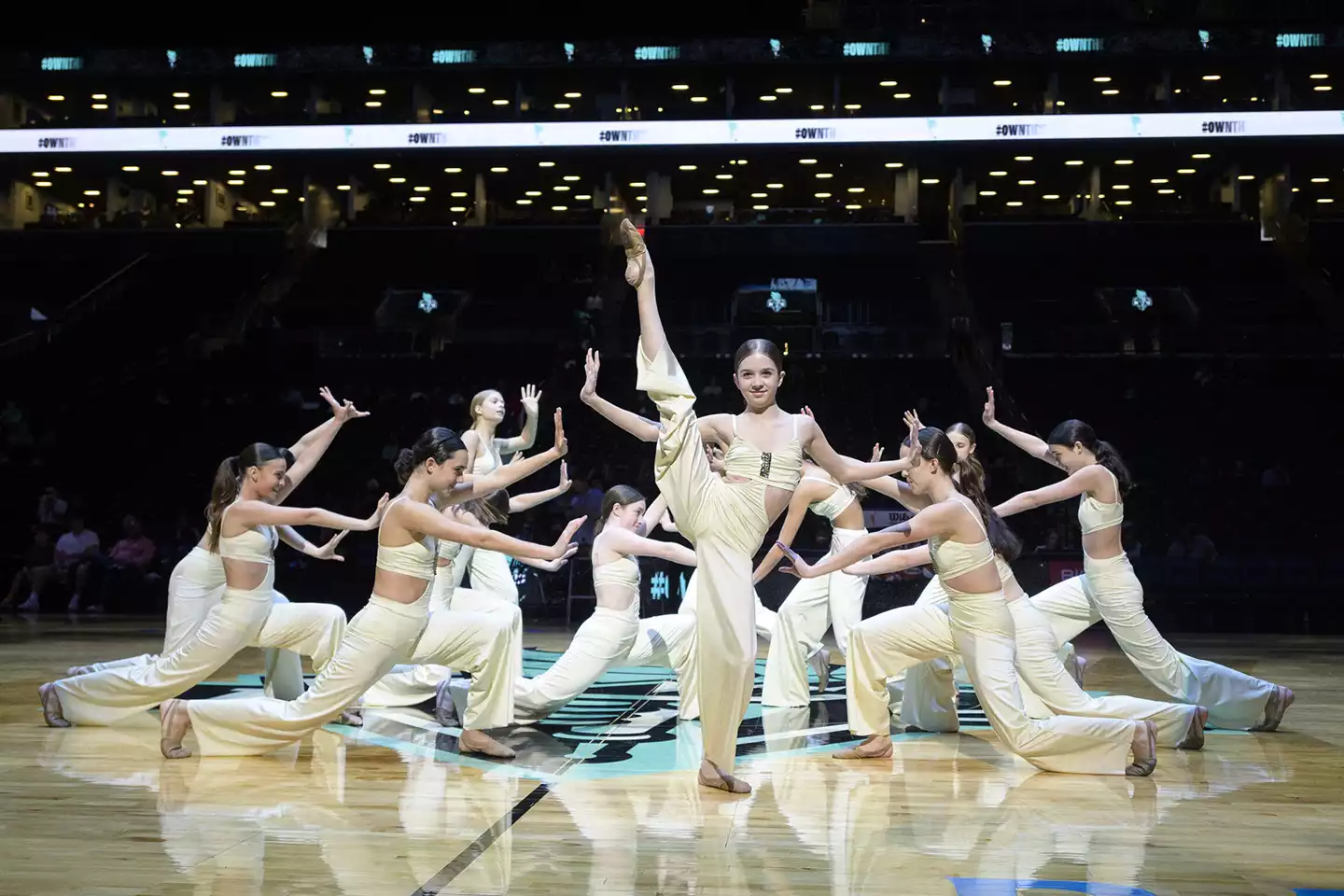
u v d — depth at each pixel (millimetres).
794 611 6414
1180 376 18500
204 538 5473
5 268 22016
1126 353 19125
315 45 19828
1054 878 3010
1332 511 15008
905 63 18828
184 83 19719
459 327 20922
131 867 3051
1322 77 17766
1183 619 13164
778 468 4113
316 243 21141
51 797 3893
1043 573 11680
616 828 3521
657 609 12039
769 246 20047
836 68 19156
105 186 21844
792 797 3988
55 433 17422
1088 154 19281
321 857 3166
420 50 19594
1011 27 20109
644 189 22453
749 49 19250
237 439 17562
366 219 21594
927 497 5098
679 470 4059
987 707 4496
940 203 21750
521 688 5426
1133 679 7715
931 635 4695
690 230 20172
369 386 19188
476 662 4742
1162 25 18922
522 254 21094
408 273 21891
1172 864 3150
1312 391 17875
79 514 14984
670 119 19156
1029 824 3604
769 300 20094
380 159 19781
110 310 20875
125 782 4145
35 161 20031
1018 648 4902
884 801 3938
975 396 17797
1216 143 17828
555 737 5234
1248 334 18953
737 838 3404
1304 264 20250
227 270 21734
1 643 9359
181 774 4305
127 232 20703
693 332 19656
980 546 4535
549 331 20359
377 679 4641
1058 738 4422
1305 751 4945
